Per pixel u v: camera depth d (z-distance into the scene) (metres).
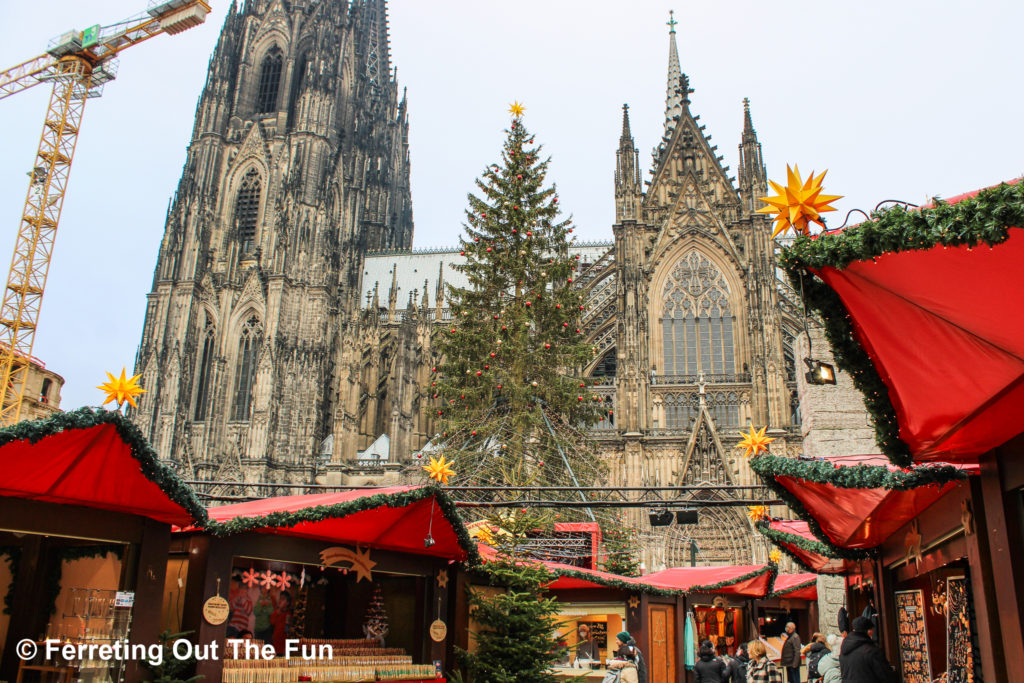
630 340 80.56
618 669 22.55
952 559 16.92
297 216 107.75
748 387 79.00
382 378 109.25
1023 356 12.04
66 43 119.69
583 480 49.59
